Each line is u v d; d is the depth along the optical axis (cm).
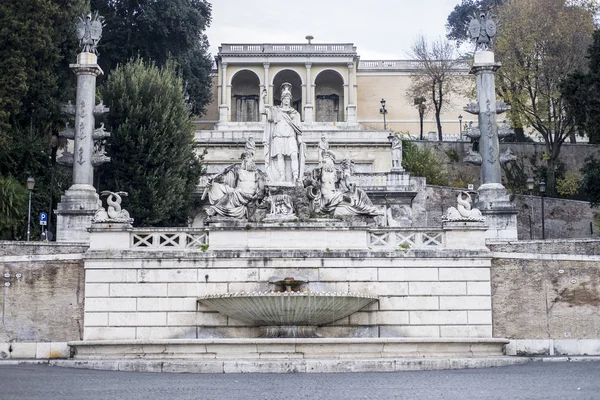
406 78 7869
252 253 3019
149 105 4506
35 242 3162
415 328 3016
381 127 7800
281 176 3212
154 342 2727
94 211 3819
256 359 2652
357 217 3128
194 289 3005
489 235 3900
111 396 1862
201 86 6600
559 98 5303
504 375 2297
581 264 3023
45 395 1870
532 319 3022
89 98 4025
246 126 6712
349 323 3006
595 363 2639
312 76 7544
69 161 3994
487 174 4072
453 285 3038
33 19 4203
